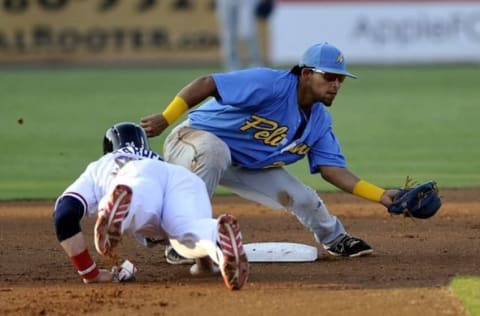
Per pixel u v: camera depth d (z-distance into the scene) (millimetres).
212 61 86312
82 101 65062
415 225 29156
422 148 47062
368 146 47688
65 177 40062
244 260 19766
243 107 23016
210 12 86562
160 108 61219
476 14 84562
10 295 20797
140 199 20203
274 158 23938
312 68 22891
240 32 83812
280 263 24016
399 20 84688
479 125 54719
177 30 86688
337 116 58656
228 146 23734
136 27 86562
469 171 40344
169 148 23844
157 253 25516
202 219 20375
